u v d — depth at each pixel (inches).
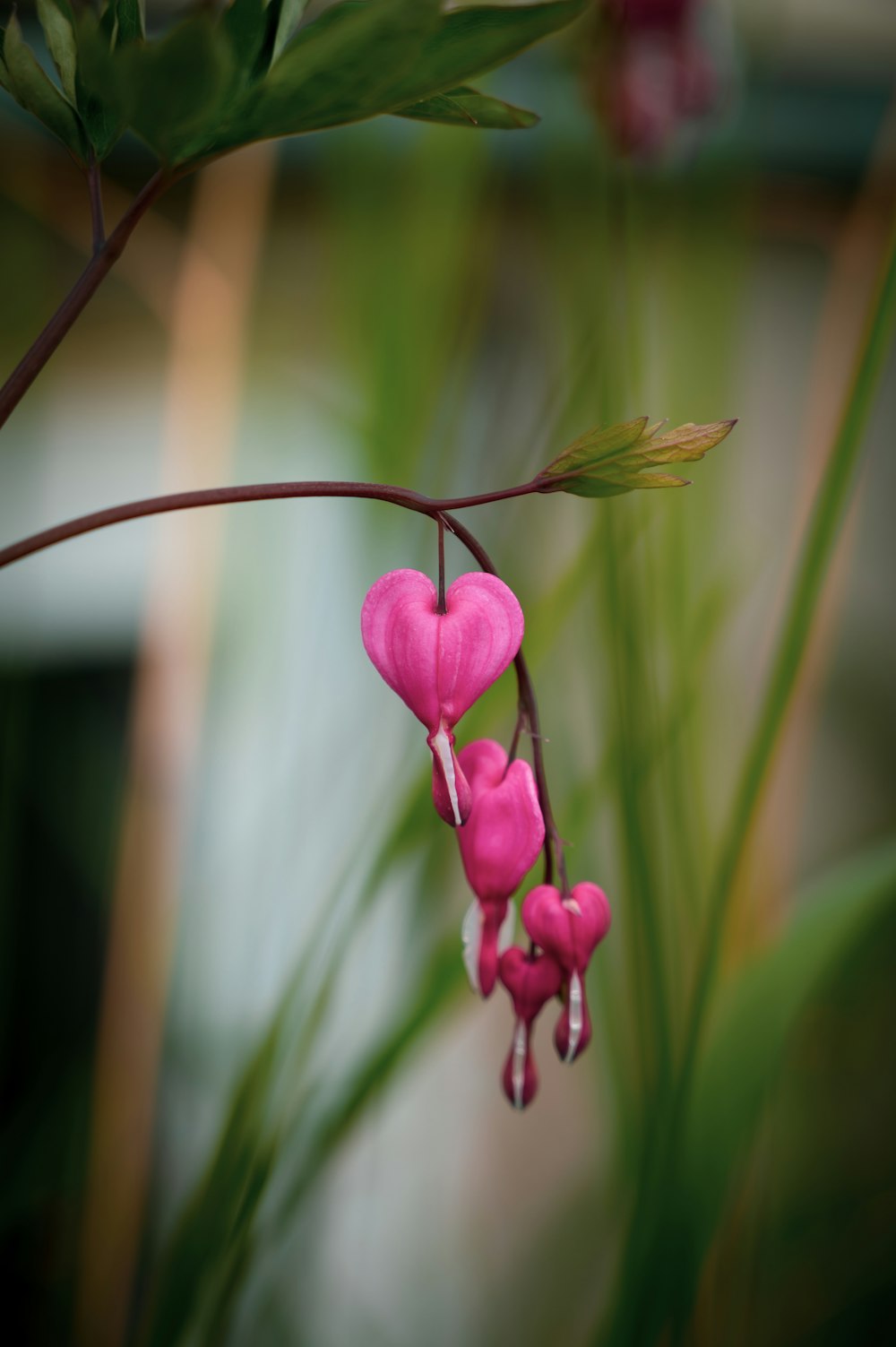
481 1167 44.8
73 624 43.8
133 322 43.0
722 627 33.8
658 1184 27.1
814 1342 32.8
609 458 22.0
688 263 34.4
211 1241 26.0
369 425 31.3
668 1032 27.8
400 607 22.5
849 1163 38.7
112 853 38.4
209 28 20.9
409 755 29.0
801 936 27.4
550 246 33.2
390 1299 41.9
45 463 37.9
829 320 36.1
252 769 37.2
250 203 37.9
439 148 32.4
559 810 31.1
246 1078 26.3
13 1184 29.5
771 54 35.4
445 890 29.1
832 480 26.2
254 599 35.9
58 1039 42.6
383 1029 28.5
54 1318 31.2
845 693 48.1
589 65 31.3
